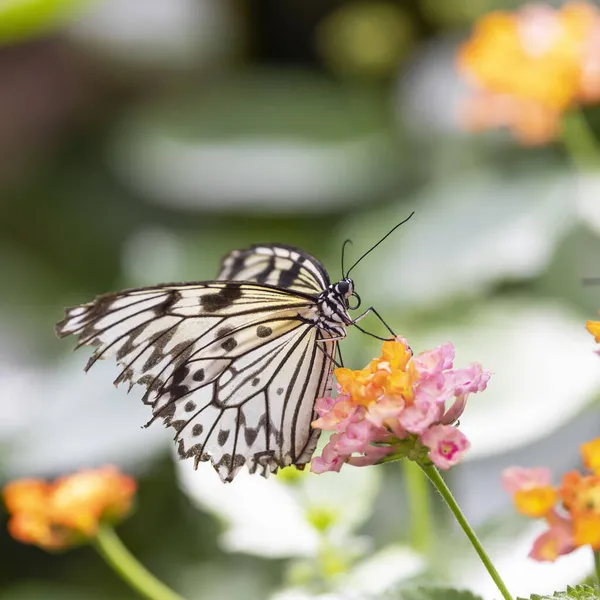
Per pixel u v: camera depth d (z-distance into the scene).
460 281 0.93
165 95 1.64
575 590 0.73
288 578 0.85
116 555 0.84
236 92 1.43
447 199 0.98
